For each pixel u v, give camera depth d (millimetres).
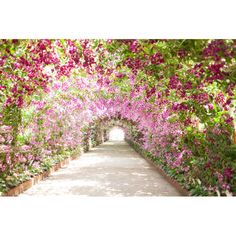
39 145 9648
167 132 9281
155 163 12734
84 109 14211
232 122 6383
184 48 4898
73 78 10797
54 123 11883
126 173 11188
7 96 6840
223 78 4914
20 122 8039
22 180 7863
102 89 12617
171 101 8320
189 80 6109
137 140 22516
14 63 5914
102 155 19359
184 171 8078
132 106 13180
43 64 6391
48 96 9875
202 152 6941
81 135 18906
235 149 5910
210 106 6461
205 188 6270
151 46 5398
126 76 8359
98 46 6250
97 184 8883
